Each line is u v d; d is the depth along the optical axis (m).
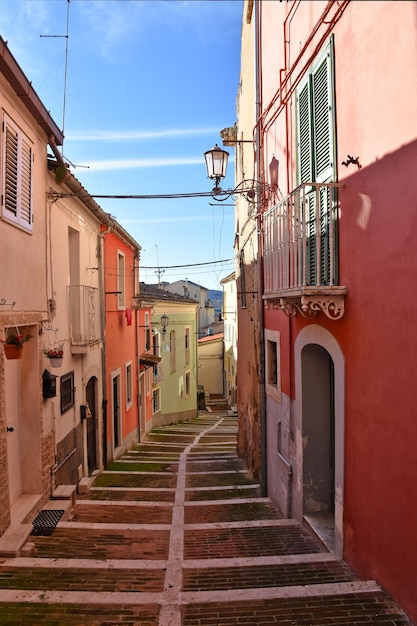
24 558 5.10
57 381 8.06
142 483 9.99
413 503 3.76
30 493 6.93
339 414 5.33
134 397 16.92
